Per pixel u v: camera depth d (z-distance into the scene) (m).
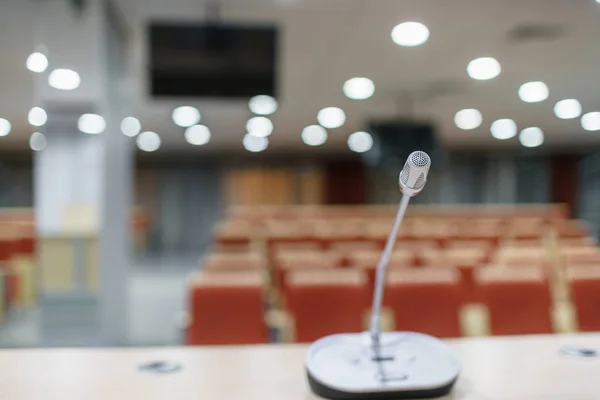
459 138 13.84
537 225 8.36
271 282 4.48
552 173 16.02
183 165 16.92
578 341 2.21
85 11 4.43
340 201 17.27
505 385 1.67
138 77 6.93
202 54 4.52
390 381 1.49
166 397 1.59
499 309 3.05
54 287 4.78
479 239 6.50
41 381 1.72
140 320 6.09
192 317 2.84
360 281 3.00
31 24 4.70
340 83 7.28
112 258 5.07
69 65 4.52
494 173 16.66
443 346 1.66
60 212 4.75
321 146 15.62
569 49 5.51
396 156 9.10
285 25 4.73
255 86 4.55
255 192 17.09
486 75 6.68
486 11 4.32
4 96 8.13
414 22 4.65
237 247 5.38
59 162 4.72
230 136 13.23
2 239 6.79
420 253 4.75
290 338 3.30
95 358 1.97
